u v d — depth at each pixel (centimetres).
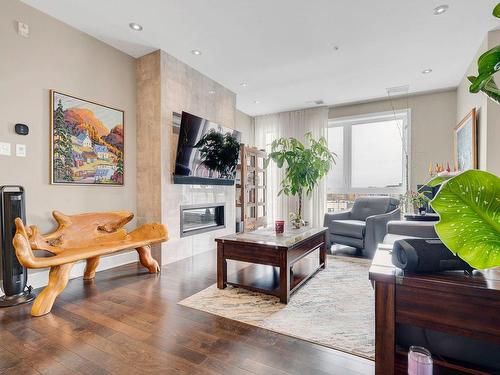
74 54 283
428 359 97
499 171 289
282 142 334
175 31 292
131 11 258
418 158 477
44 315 196
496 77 279
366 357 149
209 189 412
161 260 329
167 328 179
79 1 243
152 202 336
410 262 109
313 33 294
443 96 460
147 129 340
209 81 414
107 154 313
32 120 250
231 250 243
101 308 208
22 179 243
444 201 68
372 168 527
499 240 67
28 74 248
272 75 405
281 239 247
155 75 334
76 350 154
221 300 223
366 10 255
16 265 220
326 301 221
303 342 163
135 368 139
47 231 260
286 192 350
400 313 109
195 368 139
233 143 436
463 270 112
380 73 395
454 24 275
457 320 99
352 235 375
